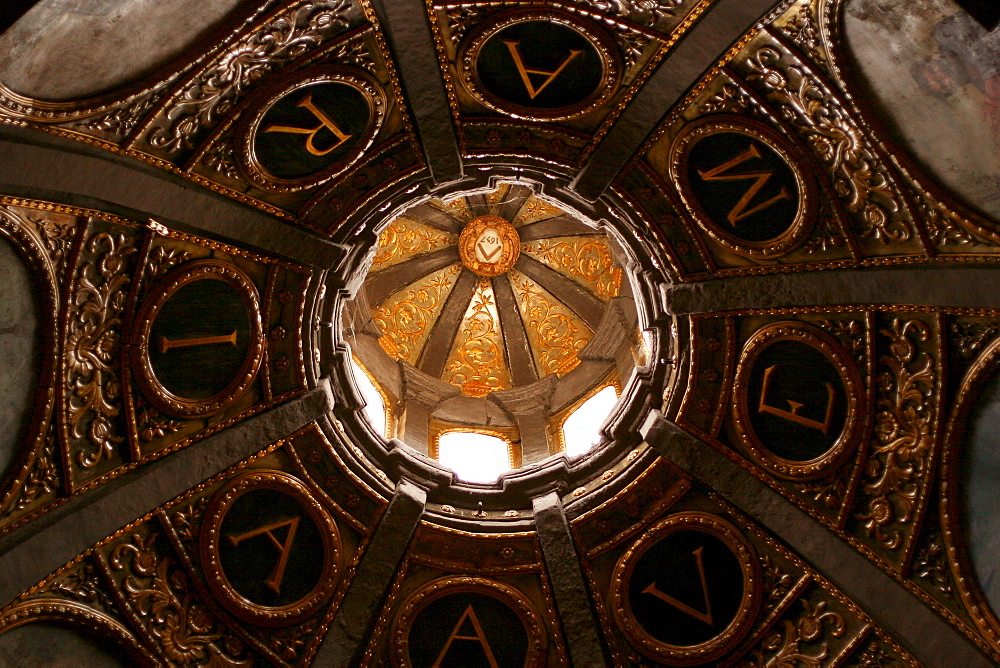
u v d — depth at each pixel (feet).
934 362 37.06
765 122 36.88
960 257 35.27
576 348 55.21
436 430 50.57
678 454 41.09
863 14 32.60
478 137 38.83
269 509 40.40
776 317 39.91
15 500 34.45
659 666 40.24
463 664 40.70
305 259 39.63
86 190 33.45
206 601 38.68
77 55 30.25
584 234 56.75
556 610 40.88
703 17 34.50
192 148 35.76
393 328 55.62
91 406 36.29
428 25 35.09
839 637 38.63
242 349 39.83
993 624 36.11
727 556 40.68
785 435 40.37
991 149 32.76
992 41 30.35
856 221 37.14
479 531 41.93
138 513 37.04
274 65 35.09
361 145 38.37
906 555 37.91
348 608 40.34
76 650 35.76
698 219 39.42
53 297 34.19
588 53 36.11
